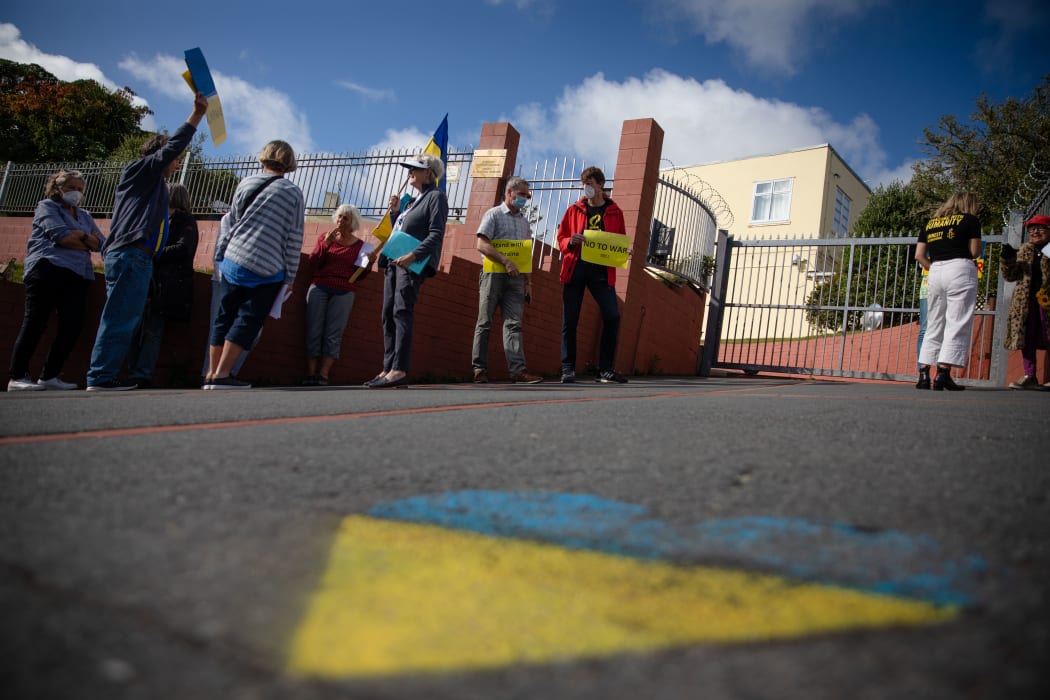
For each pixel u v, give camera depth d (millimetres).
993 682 612
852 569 901
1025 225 7312
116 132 24156
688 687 604
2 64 24188
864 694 592
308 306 5332
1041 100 18672
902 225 19047
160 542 958
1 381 4527
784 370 9172
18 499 1148
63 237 4191
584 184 5840
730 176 22469
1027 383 6098
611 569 893
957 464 1659
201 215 10211
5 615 707
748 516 1159
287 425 2168
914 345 10258
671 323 9570
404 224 4613
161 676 604
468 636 694
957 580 863
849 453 1783
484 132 8406
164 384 4832
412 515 1141
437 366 6504
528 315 7270
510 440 1927
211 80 4070
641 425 2275
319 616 730
